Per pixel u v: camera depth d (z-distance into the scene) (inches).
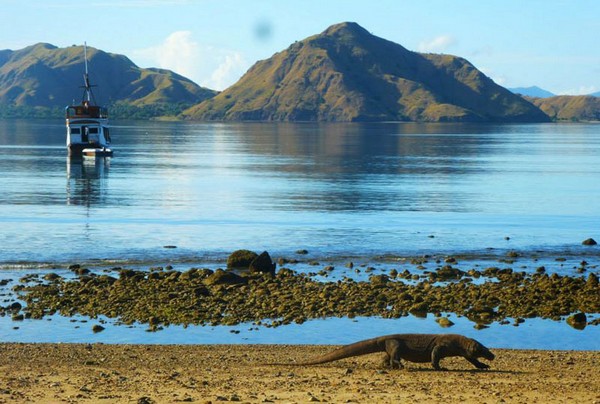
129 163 5964.6
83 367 933.8
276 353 1039.6
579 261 1961.1
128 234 2351.1
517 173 5191.9
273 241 2237.9
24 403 701.3
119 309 1343.5
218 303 1381.6
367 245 2172.7
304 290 1496.1
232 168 5511.8
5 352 1029.8
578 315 1288.1
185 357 1006.4
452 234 2405.3
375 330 1216.2
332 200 3403.1
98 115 6939.0
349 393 752.3
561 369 920.9
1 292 1488.7
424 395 741.3
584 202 3408.0
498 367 930.1
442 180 4566.9
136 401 713.0
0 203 3181.6
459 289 1531.7
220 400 718.5
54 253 1995.6
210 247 2126.0
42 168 5310.0
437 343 912.9
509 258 1994.3
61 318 1285.7
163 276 1644.9
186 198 3467.0
